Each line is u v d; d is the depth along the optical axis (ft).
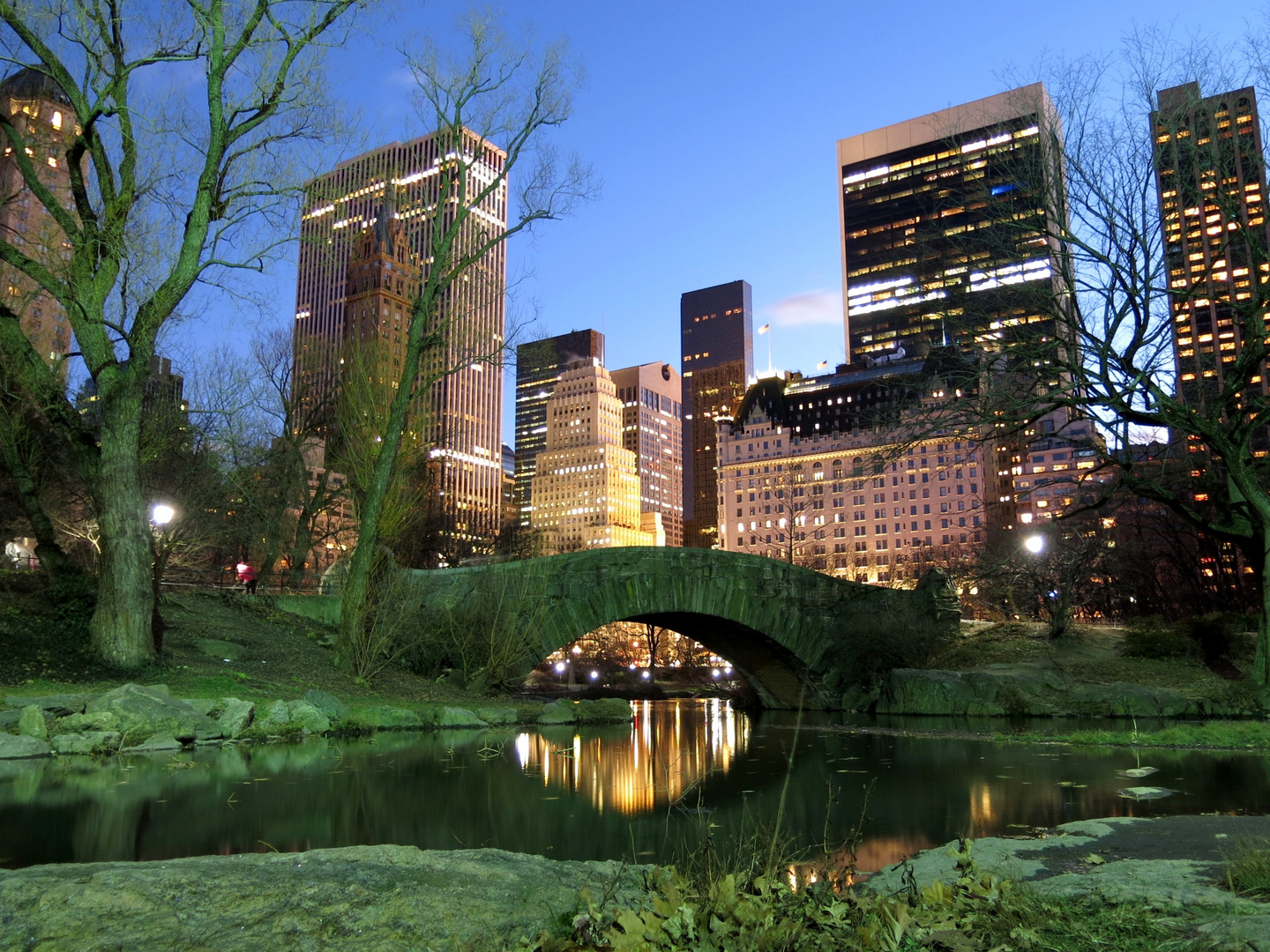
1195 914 15.97
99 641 69.36
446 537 208.33
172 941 12.53
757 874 18.69
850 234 576.20
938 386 91.40
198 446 124.26
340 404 127.54
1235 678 116.06
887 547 515.09
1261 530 85.87
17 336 75.72
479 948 13.20
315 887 15.01
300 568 131.23
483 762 51.70
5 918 12.87
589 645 430.20
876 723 101.60
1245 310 78.74
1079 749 62.54
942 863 22.89
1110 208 80.79
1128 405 81.82
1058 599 147.74
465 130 98.43
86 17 72.59
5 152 81.97
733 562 127.34
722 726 97.60
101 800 34.78
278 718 61.62
